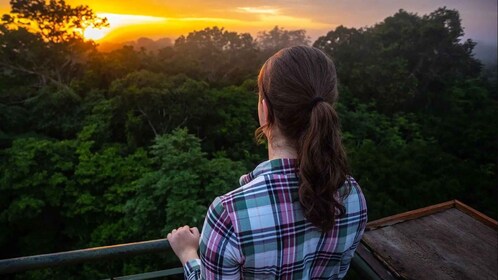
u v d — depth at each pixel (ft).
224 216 2.19
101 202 47.73
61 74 106.32
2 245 50.21
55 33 104.06
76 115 75.20
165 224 36.96
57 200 47.50
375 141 92.73
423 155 63.87
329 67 2.35
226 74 130.72
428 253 5.85
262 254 2.18
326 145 2.16
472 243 6.12
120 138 67.67
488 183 60.64
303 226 2.26
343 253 2.52
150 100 60.44
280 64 2.30
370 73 118.52
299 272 2.31
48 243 50.44
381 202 46.34
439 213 7.04
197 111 64.80
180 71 114.42
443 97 125.49
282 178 2.27
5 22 103.45
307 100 2.21
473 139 79.56
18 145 50.88
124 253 3.74
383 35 141.38
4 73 98.99
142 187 38.19
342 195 2.44
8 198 49.75
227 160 42.47
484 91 105.50
